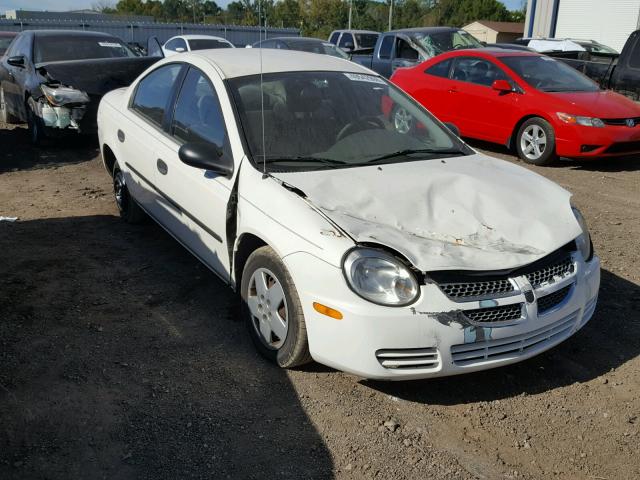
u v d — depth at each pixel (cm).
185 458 278
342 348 298
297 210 323
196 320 400
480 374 350
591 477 276
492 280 304
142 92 518
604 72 1062
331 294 298
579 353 374
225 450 284
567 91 872
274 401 320
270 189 343
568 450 292
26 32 1042
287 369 346
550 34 2555
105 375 337
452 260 297
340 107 422
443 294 295
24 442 284
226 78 415
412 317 290
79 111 868
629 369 358
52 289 438
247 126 385
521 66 908
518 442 296
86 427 296
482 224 330
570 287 333
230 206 367
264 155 369
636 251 539
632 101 905
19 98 962
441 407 321
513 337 309
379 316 289
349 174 362
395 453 287
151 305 419
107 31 3134
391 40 1356
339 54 1484
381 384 338
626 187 755
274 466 276
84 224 578
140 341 373
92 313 405
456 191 358
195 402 317
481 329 298
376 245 301
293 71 439
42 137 907
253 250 371
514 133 886
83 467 270
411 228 320
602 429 307
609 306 434
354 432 300
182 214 434
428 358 298
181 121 444
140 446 285
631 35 1016
